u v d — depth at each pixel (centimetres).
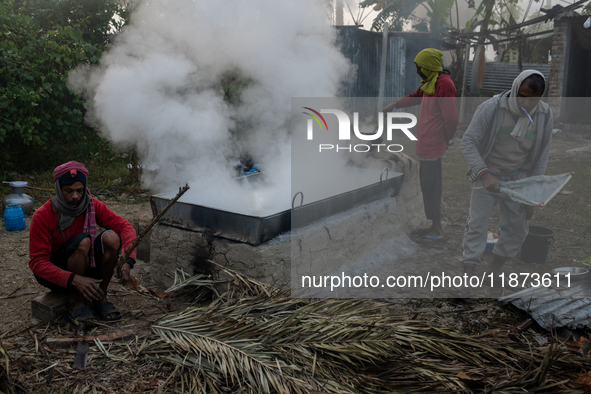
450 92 405
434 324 254
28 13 740
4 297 298
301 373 205
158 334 233
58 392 195
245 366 207
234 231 285
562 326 263
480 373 209
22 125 614
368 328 230
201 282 286
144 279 341
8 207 436
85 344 227
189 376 208
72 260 248
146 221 416
